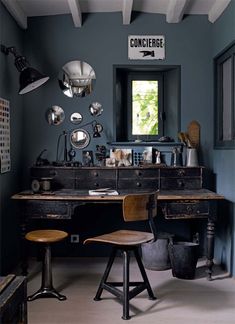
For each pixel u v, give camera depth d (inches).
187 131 169.9
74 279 142.3
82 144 170.1
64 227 170.1
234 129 143.5
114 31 169.0
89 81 169.6
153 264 152.4
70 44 169.0
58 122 169.9
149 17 169.2
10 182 150.4
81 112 170.1
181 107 170.4
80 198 134.2
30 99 169.9
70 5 146.4
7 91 144.9
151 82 177.3
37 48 168.6
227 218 149.5
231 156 145.1
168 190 156.2
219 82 163.5
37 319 108.3
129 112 177.3
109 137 170.2
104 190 148.0
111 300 122.6
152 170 157.1
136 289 118.3
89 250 171.0
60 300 122.2
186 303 119.8
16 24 157.9
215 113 166.6
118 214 170.6
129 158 168.1
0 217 136.6
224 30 152.3
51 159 170.2
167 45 169.8
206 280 140.7
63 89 169.8
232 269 143.8
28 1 150.6
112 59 169.5
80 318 109.3
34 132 170.1
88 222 170.4
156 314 111.9
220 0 150.9
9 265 148.9
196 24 169.9
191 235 169.3
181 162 166.1
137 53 169.2
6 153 143.0
